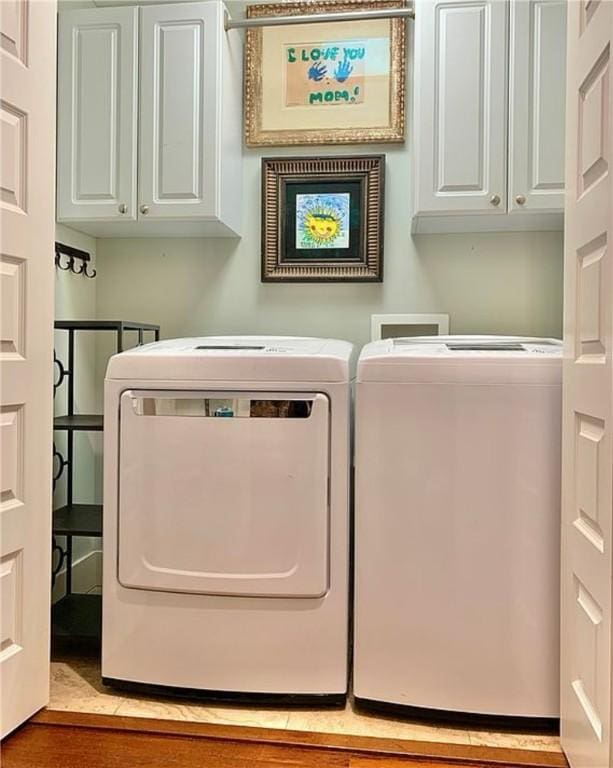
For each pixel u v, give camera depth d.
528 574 1.46
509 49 1.95
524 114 1.95
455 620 1.49
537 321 2.29
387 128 2.30
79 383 2.39
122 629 1.62
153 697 1.62
